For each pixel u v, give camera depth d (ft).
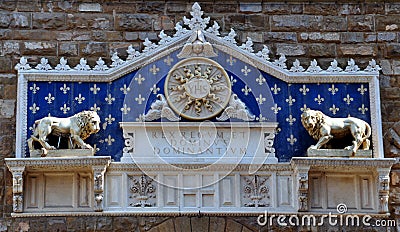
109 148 72.74
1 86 73.92
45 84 73.61
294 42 76.07
